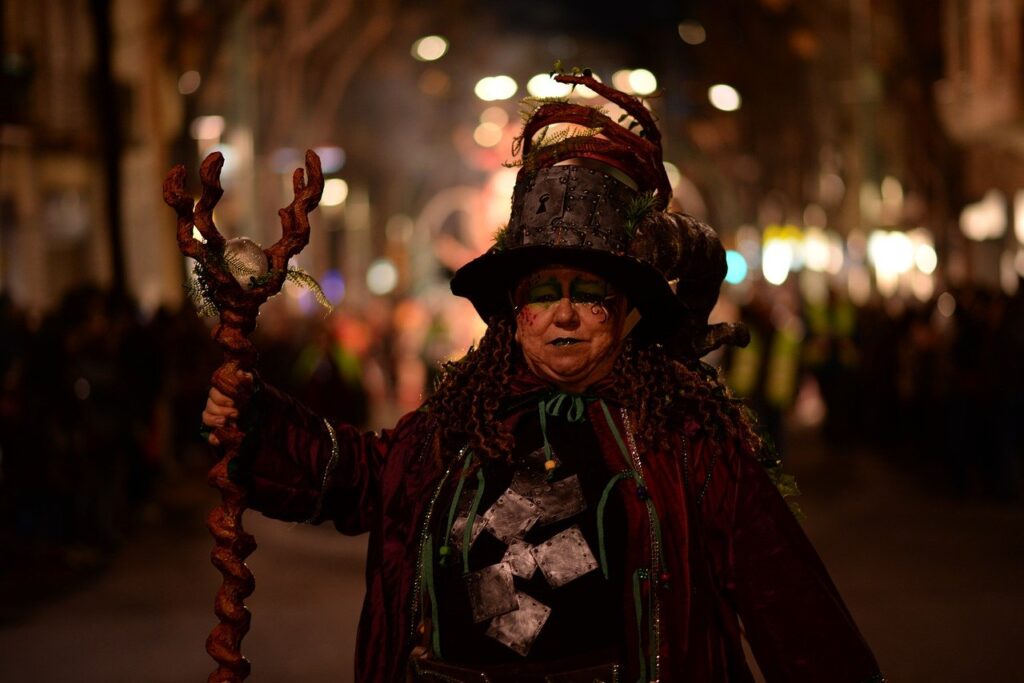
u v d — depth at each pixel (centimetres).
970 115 2614
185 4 2606
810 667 317
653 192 348
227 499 331
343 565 1106
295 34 3488
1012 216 2502
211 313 330
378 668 335
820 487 1543
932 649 788
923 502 1404
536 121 348
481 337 352
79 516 1196
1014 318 1379
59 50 2419
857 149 3594
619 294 333
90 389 1180
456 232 7675
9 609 961
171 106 2791
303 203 330
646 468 326
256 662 789
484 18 5694
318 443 336
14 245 2370
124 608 964
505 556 321
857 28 3375
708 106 6134
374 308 3206
